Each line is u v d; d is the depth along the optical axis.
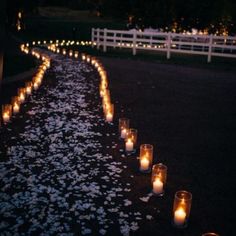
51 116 7.52
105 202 4.12
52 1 51.38
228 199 4.37
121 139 6.26
